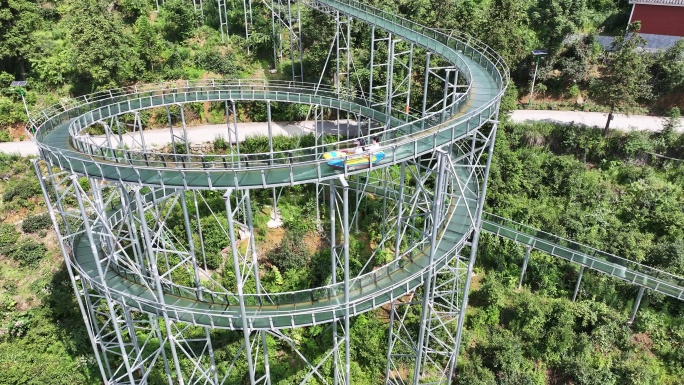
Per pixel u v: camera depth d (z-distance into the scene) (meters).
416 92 41.75
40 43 46.84
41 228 34.94
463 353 29.14
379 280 23.17
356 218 34.81
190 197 35.53
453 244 24.61
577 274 32.91
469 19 42.94
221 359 28.00
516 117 44.12
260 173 20.44
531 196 38.06
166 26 51.66
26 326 29.09
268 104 35.78
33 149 41.47
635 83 39.53
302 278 31.56
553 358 28.98
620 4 53.56
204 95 34.75
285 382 26.98
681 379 27.97
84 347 28.42
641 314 30.39
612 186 38.22
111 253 23.81
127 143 40.59
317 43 46.59
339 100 36.31
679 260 31.25
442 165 21.72
